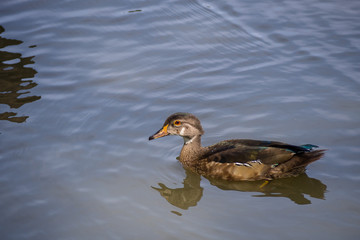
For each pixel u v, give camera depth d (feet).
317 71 54.70
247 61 57.16
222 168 42.45
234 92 52.31
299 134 45.98
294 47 58.95
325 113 48.49
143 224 36.83
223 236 35.42
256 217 37.47
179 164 45.01
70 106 50.19
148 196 40.09
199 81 54.13
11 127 46.83
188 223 36.99
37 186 40.22
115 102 50.93
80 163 43.06
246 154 41.81
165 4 68.08
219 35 61.72
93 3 68.33
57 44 59.67
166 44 60.29
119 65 56.59
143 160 44.14
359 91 51.16
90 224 36.65
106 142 45.78
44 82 53.47
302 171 41.75
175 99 51.47
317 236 34.86
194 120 44.32
